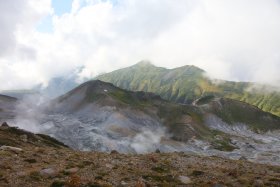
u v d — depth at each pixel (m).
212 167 36.38
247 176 32.53
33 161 29.91
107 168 29.84
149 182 26.23
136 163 33.88
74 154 37.44
